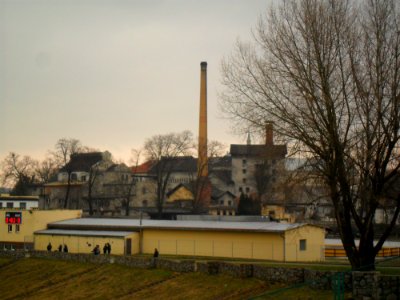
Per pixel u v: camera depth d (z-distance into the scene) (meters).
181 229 70.06
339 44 36.94
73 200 154.50
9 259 76.19
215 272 49.38
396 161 36.00
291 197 39.34
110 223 81.06
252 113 38.88
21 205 117.62
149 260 58.22
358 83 35.84
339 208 37.91
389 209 40.84
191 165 178.75
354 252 36.81
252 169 174.62
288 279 41.06
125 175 165.00
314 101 36.12
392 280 31.55
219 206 153.50
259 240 63.59
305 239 63.12
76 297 55.75
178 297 47.12
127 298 51.19
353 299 32.25
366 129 35.38
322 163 36.97
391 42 35.69
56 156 138.12
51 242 81.38
